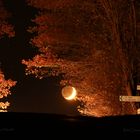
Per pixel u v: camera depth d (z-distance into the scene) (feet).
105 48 57.72
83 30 59.00
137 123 11.84
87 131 11.53
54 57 59.57
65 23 59.47
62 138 11.33
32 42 62.08
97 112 59.77
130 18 54.39
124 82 56.34
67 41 59.41
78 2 57.11
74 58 59.82
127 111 56.90
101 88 59.41
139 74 54.44
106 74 58.54
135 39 54.70
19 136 11.34
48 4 58.54
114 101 58.75
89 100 59.98
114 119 12.39
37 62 59.62
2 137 11.28
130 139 11.24
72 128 11.68
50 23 59.62
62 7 58.39
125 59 54.90
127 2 54.34
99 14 56.49
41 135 11.41
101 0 54.75
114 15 54.65
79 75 60.13
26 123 11.94
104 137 11.34
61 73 62.13
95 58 58.65
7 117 12.44
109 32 56.85
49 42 59.67
